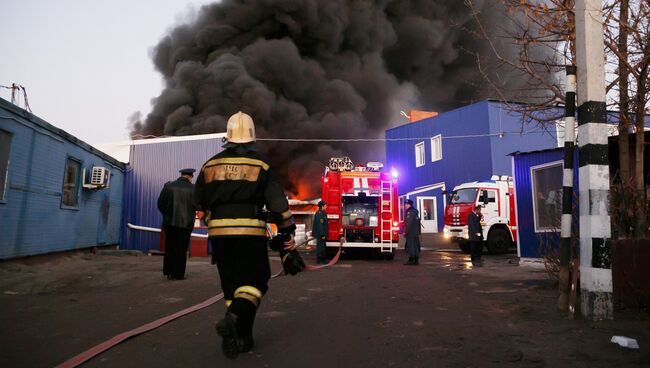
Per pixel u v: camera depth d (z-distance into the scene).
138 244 15.34
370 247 13.56
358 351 3.49
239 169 3.26
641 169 5.76
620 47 5.71
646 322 4.32
